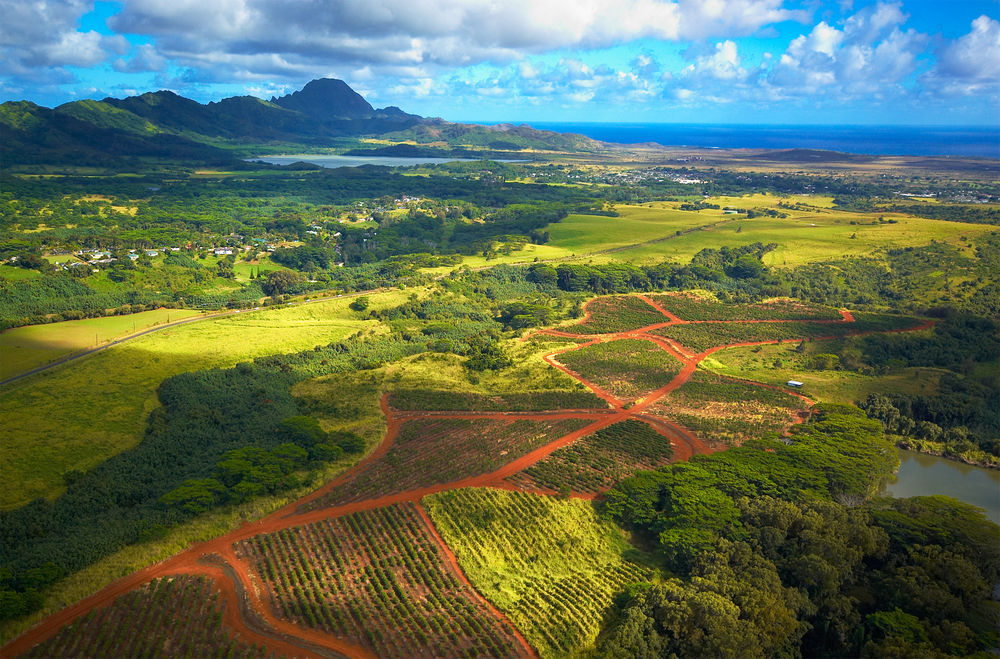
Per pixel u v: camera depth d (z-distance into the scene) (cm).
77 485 10862
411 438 13150
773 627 7850
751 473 11050
